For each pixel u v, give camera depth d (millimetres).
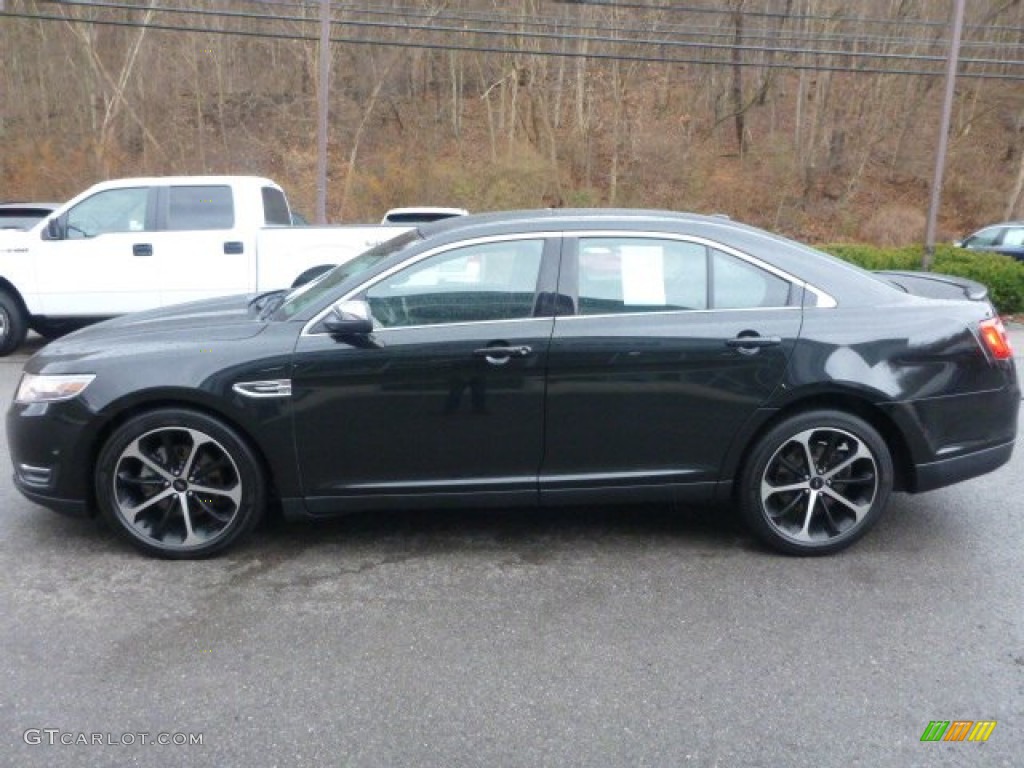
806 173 30375
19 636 3527
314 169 29312
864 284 4363
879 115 30234
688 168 29750
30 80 28000
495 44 28891
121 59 28641
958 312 4348
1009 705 3104
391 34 28359
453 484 4219
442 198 25828
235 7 27875
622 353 4121
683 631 3602
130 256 9672
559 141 29703
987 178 30859
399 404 4105
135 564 4195
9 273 9602
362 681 3230
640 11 28266
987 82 31047
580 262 4195
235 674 3270
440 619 3697
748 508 4285
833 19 21969
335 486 4188
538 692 3170
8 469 5539
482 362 4082
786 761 2805
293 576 4098
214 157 29000
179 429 4098
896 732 2949
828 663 3365
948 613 3756
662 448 4234
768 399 4180
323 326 4098
